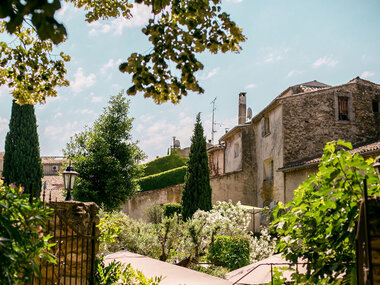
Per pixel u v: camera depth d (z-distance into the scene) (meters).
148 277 7.29
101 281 5.88
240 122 30.22
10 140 22.48
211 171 31.66
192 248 13.68
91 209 5.29
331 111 20.73
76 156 20.55
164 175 30.84
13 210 2.66
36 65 5.52
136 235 13.60
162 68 3.93
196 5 3.99
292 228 4.04
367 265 2.40
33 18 1.64
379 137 20.98
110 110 21.22
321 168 3.71
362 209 2.50
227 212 14.91
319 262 3.71
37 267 2.63
